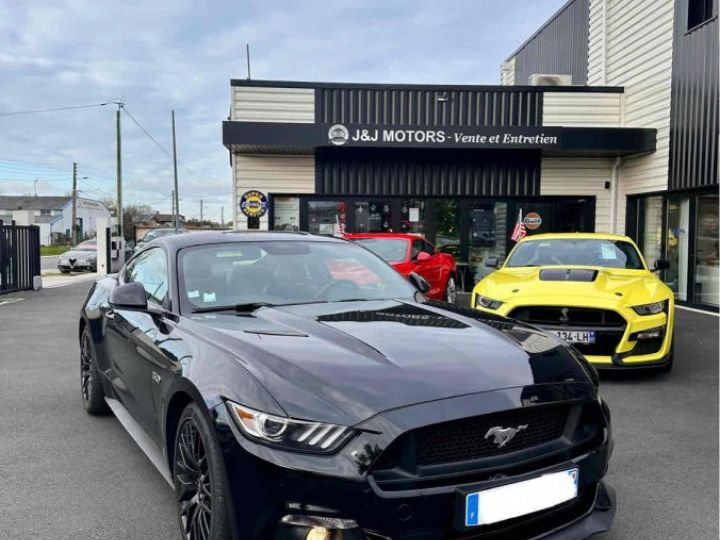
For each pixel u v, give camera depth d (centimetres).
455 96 1384
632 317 570
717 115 1073
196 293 345
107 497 340
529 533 244
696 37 1135
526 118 1393
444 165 1422
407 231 1434
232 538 228
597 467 260
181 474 275
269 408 224
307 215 1427
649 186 1304
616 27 1438
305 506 212
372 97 1373
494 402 233
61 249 5650
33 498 338
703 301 1168
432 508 218
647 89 1306
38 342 811
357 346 267
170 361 293
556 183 1432
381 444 215
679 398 548
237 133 1245
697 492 352
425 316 328
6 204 8975
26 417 483
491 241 1449
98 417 484
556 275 650
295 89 1363
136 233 3728
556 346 296
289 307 342
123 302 338
